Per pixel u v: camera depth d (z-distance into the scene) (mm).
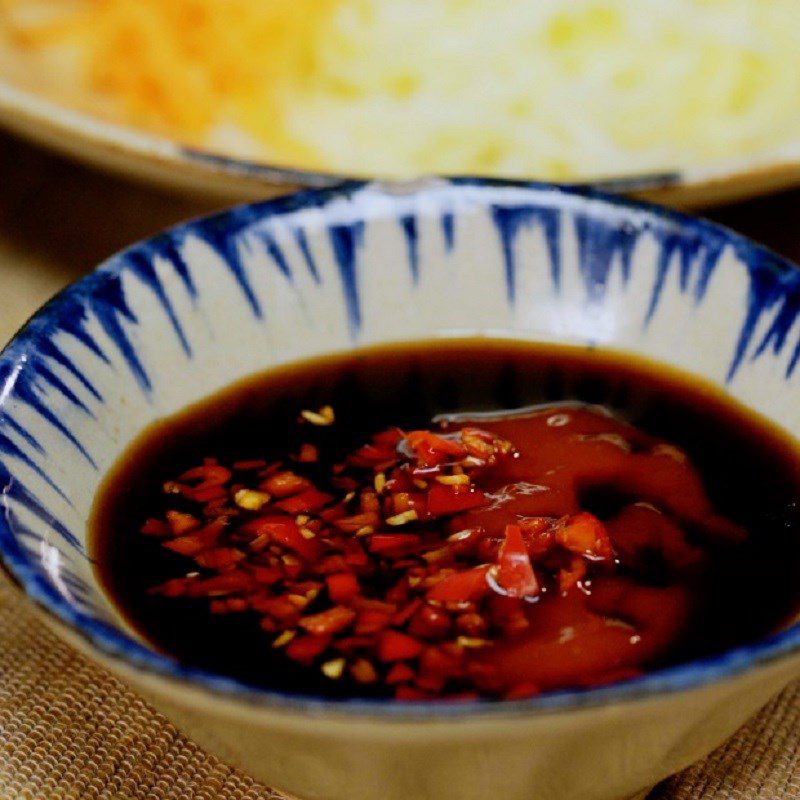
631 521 343
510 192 375
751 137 449
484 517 344
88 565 334
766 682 310
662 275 369
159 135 449
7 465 328
